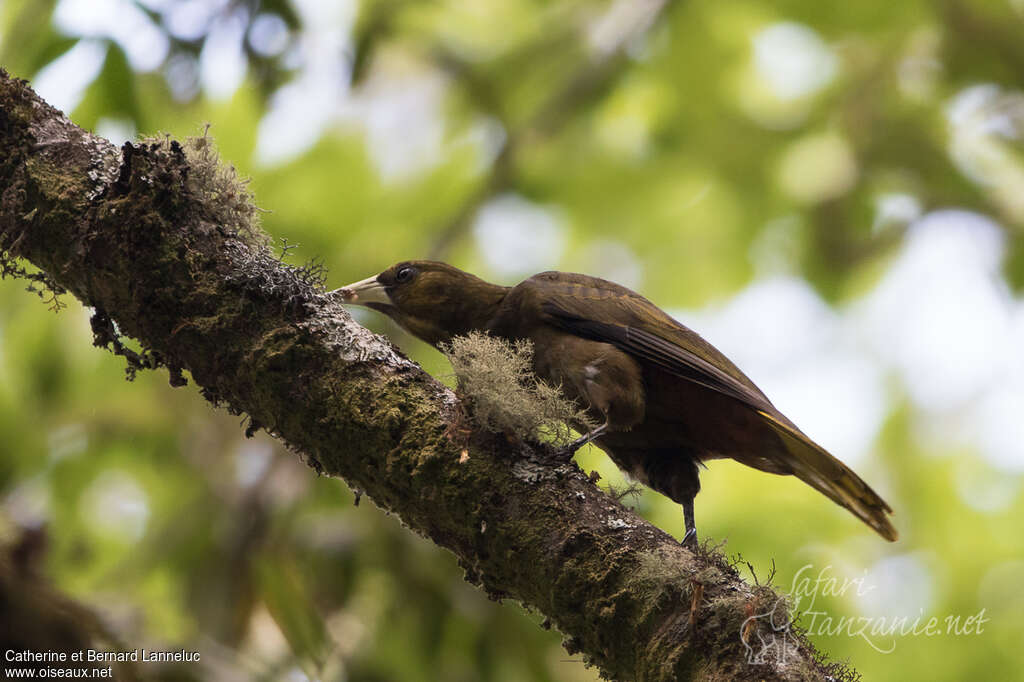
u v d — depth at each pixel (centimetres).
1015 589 1454
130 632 782
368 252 1504
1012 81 1541
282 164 1533
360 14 1230
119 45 1078
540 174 1644
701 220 1689
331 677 1012
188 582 1092
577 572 505
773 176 1648
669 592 491
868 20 1580
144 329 573
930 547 1533
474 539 528
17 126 597
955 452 1592
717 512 1384
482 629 1050
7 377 1273
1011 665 1380
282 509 1120
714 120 1647
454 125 1614
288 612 1048
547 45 1584
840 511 1388
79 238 577
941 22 1537
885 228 1638
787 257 1675
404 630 1056
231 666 816
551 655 1058
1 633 557
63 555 1150
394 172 1593
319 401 548
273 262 575
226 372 562
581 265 1662
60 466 1242
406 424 540
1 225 592
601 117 1661
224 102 1415
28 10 1116
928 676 1360
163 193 570
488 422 538
